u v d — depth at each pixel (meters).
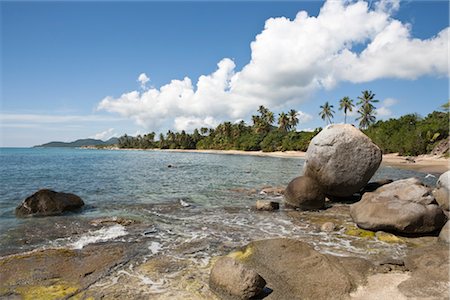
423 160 46.09
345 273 6.56
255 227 10.87
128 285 6.44
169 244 9.02
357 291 6.02
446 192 11.59
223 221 11.67
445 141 49.00
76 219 11.76
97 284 6.48
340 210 13.43
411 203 9.80
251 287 5.86
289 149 81.44
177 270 7.18
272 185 21.48
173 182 23.11
